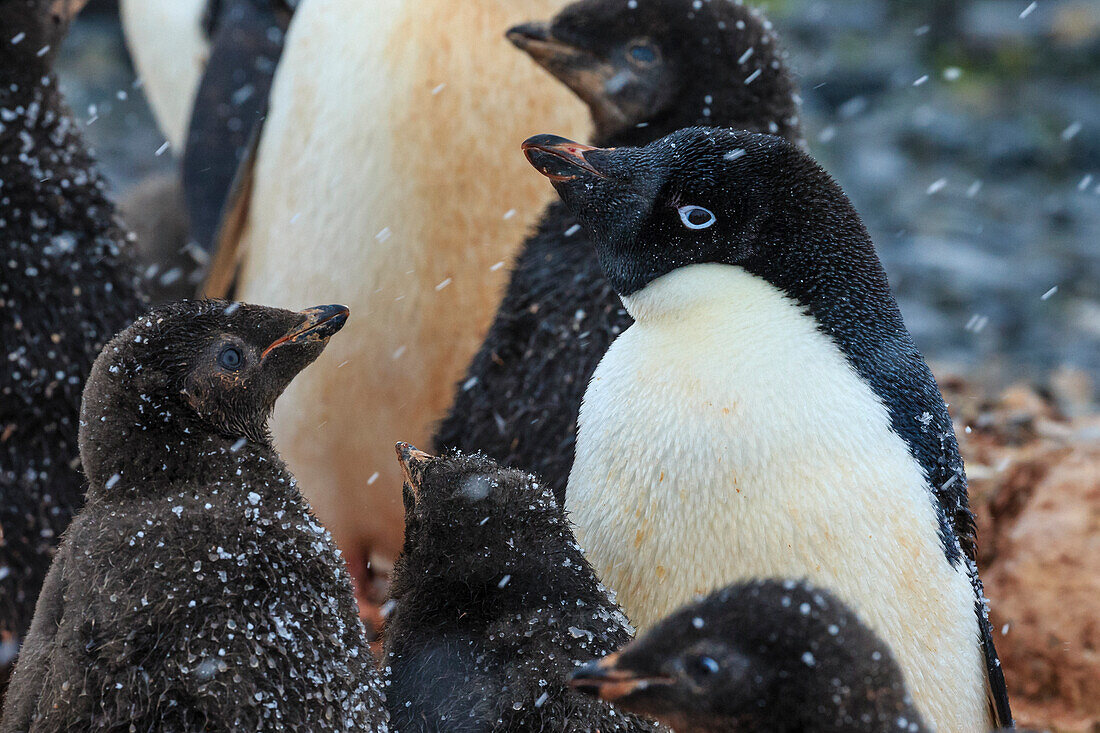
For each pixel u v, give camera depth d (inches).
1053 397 725.3
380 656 299.0
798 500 298.0
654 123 410.0
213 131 667.4
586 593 282.8
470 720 264.2
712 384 305.1
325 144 447.2
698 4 403.9
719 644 232.4
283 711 248.5
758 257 313.4
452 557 285.1
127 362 280.7
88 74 1482.5
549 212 414.6
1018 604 454.3
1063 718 438.0
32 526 401.4
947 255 1146.0
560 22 410.0
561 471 369.1
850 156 1365.7
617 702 239.5
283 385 301.1
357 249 444.5
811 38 1563.7
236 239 499.5
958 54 1537.9
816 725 229.0
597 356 377.7
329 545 279.4
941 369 768.3
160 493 274.5
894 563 297.6
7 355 402.6
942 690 301.9
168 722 242.2
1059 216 1258.6
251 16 682.2
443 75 432.5
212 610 252.1
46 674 255.8
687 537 304.3
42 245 415.8
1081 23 1537.9
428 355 450.9
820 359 305.7
